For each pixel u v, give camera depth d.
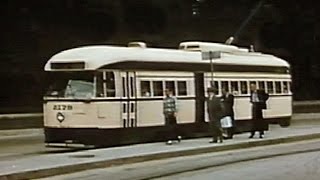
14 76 43.88
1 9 43.88
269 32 57.75
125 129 26.06
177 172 18.36
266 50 57.81
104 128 25.33
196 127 29.31
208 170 18.77
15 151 25.59
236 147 25.80
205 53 28.28
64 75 25.84
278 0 57.19
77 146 25.44
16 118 36.03
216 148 24.80
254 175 17.47
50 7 45.81
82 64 25.53
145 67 27.14
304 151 24.62
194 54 30.14
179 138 27.22
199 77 29.75
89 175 17.98
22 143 29.55
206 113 29.75
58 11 46.19
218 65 30.84
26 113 41.66
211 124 26.38
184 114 28.75
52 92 25.91
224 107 27.45
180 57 29.03
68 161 19.61
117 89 25.88
